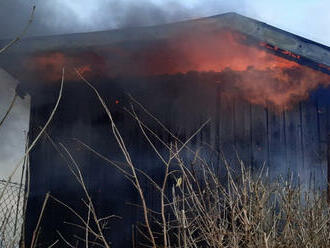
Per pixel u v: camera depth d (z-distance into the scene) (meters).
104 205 7.36
